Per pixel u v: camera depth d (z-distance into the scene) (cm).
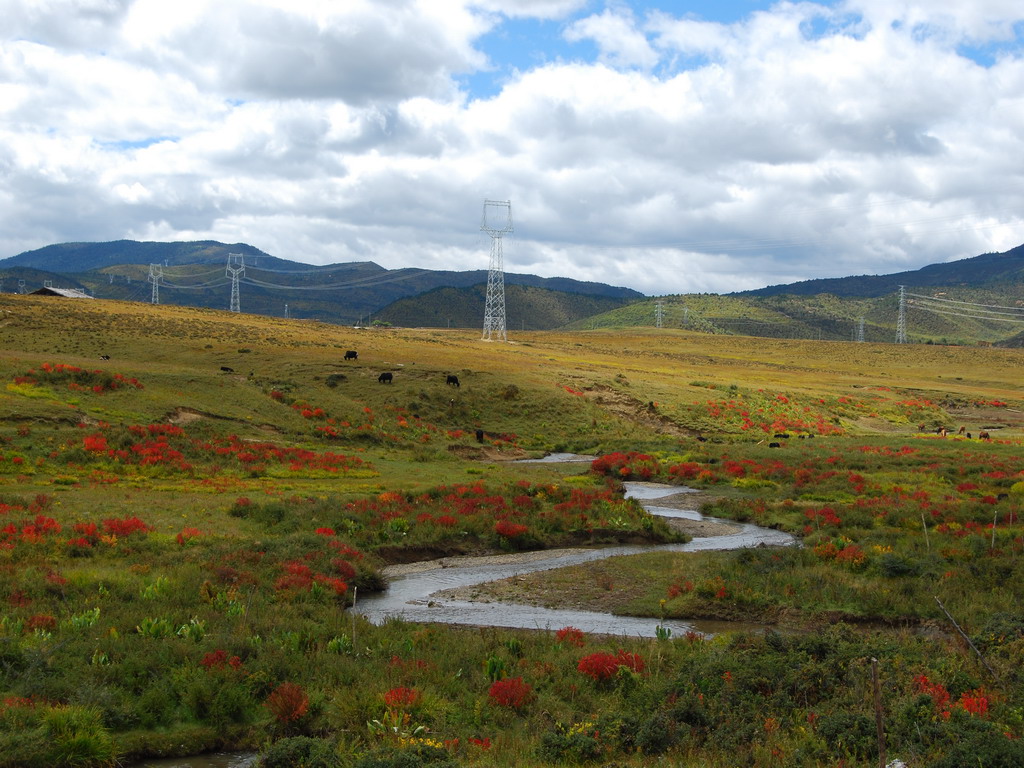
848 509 3747
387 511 3306
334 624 1914
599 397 8019
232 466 4303
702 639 1903
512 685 1456
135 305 12512
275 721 1350
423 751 1157
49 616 1731
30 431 4125
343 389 7306
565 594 2478
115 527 2664
